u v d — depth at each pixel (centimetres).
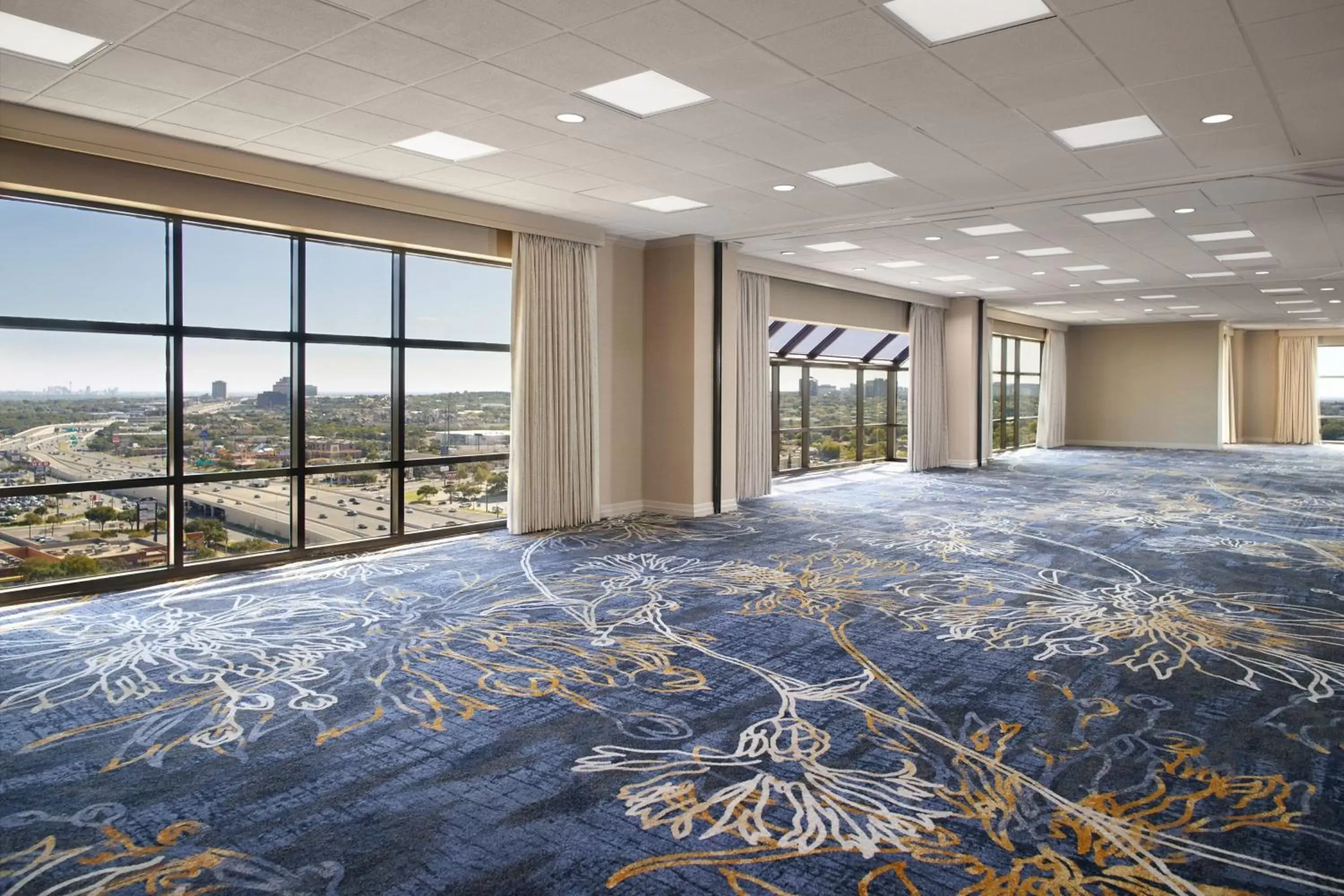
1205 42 430
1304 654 494
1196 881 264
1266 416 2367
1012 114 545
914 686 440
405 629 538
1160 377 2152
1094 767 345
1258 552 804
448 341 852
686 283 984
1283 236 956
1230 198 771
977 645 511
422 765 344
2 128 526
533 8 398
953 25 414
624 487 1010
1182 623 559
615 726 385
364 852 279
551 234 875
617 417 995
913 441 1544
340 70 473
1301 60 452
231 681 442
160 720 390
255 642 508
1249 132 579
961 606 601
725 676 453
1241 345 2331
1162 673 461
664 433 1012
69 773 337
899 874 267
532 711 403
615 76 481
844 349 1578
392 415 818
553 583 663
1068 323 2188
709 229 944
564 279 895
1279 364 2334
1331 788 328
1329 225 892
